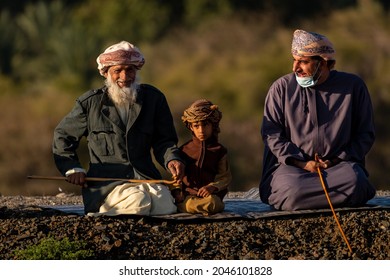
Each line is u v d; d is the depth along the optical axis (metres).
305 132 19.89
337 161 19.81
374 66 53.53
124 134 19.34
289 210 19.59
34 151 47.34
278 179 19.69
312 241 18.27
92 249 17.48
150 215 18.89
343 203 19.58
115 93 19.23
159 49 57.47
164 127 19.66
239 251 17.80
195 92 51.38
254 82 51.66
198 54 56.19
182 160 19.12
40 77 55.66
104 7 61.62
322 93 19.91
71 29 56.88
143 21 60.78
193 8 61.50
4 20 59.03
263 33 58.84
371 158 48.72
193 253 17.66
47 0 63.38
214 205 19.03
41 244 17.38
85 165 44.66
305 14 61.75
